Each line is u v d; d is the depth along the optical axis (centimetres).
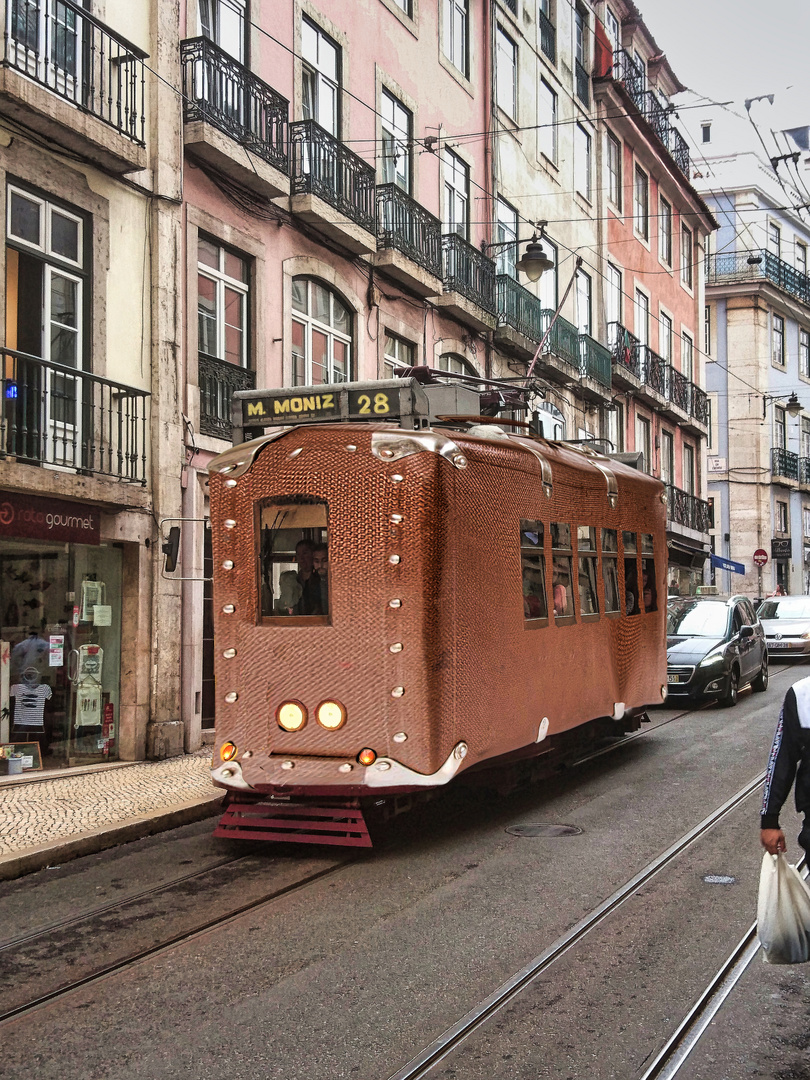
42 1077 388
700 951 515
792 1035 418
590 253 2708
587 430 2592
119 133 1118
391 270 1681
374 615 709
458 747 718
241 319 1380
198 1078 385
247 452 756
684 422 3281
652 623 1190
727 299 4225
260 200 1397
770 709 1523
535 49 2406
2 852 704
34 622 1065
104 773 1056
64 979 489
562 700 911
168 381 1198
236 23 1378
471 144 2073
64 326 1085
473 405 962
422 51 1884
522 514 841
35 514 996
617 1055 400
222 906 604
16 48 996
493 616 778
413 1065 392
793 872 383
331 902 609
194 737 1213
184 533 1215
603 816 834
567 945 526
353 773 704
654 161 3136
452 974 486
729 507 4175
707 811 844
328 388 794
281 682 728
